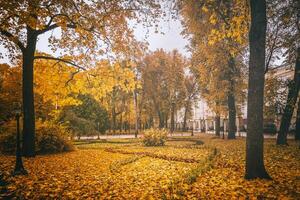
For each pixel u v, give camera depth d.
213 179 8.41
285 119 18.59
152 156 14.94
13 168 10.60
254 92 8.26
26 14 10.10
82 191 7.42
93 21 14.20
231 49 17.20
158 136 22.52
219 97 27.42
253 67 8.30
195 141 26.92
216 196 6.59
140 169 10.77
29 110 14.11
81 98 37.97
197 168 10.15
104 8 14.31
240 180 8.09
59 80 18.58
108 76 18.66
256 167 8.16
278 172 9.16
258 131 8.20
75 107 37.00
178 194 6.83
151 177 9.11
